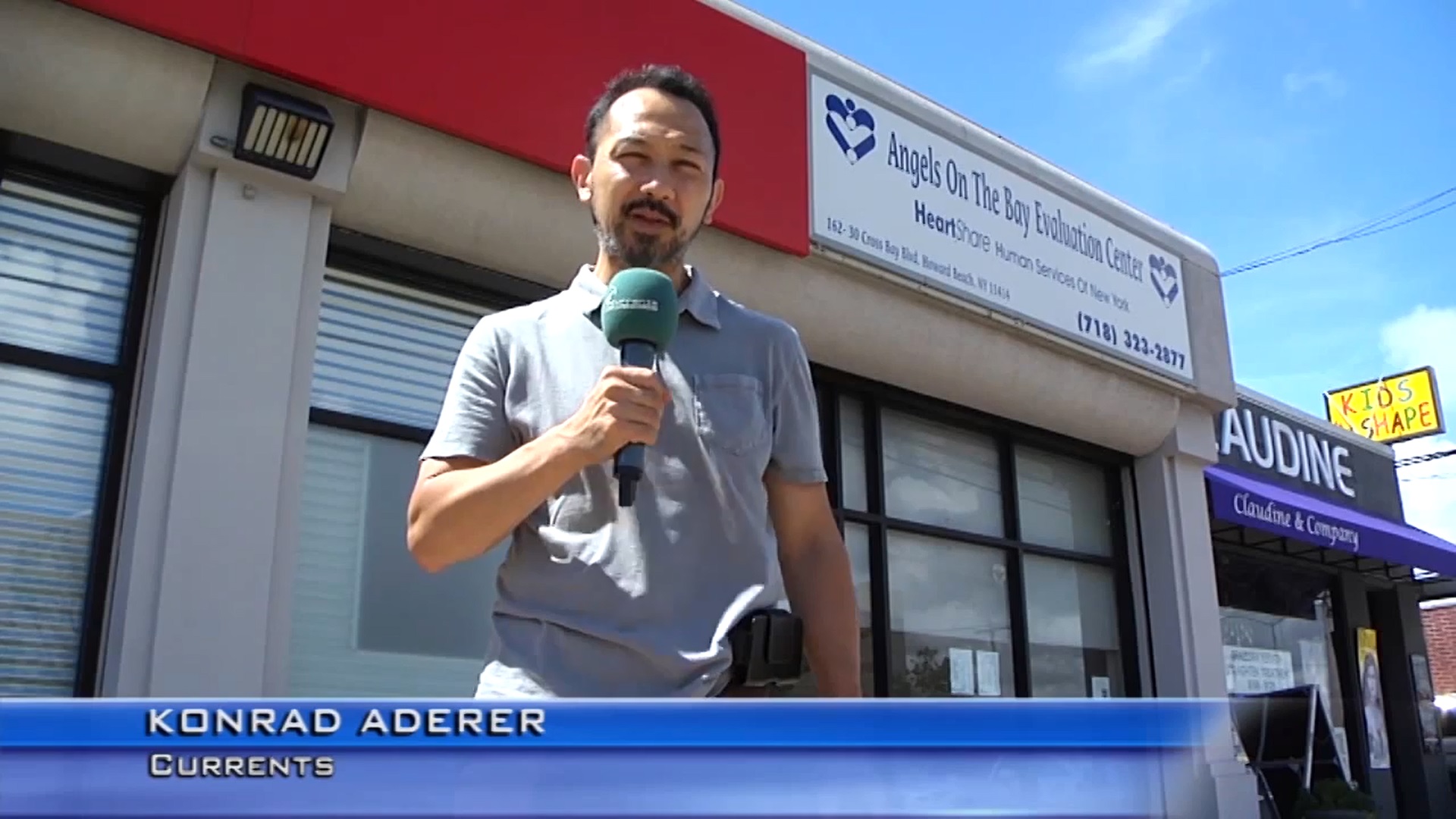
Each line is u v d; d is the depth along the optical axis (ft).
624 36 16.35
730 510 6.15
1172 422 24.76
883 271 19.45
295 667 13.76
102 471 12.85
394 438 15.10
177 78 12.71
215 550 12.41
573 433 5.42
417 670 14.75
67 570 12.48
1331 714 33.06
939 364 20.77
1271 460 31.42
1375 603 36.91
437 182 14.66
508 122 14.89
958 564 21.80
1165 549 24.38
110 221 13.41
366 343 15.02
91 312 13.10
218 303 12.91
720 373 6.47
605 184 6.61
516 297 16.38
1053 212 23.12
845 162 19.33
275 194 13.52
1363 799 23.39
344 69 13.58
